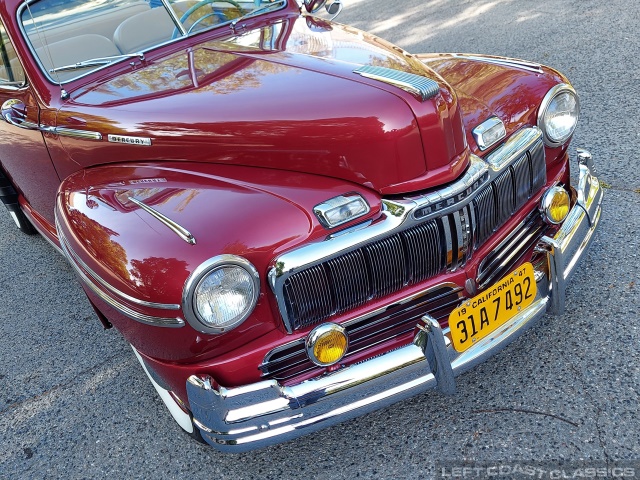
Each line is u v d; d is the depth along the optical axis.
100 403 2.99
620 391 2.41
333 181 2.28
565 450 2.24
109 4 3.19
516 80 2.76
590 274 3.03
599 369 2.53
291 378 2.21
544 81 2.73
